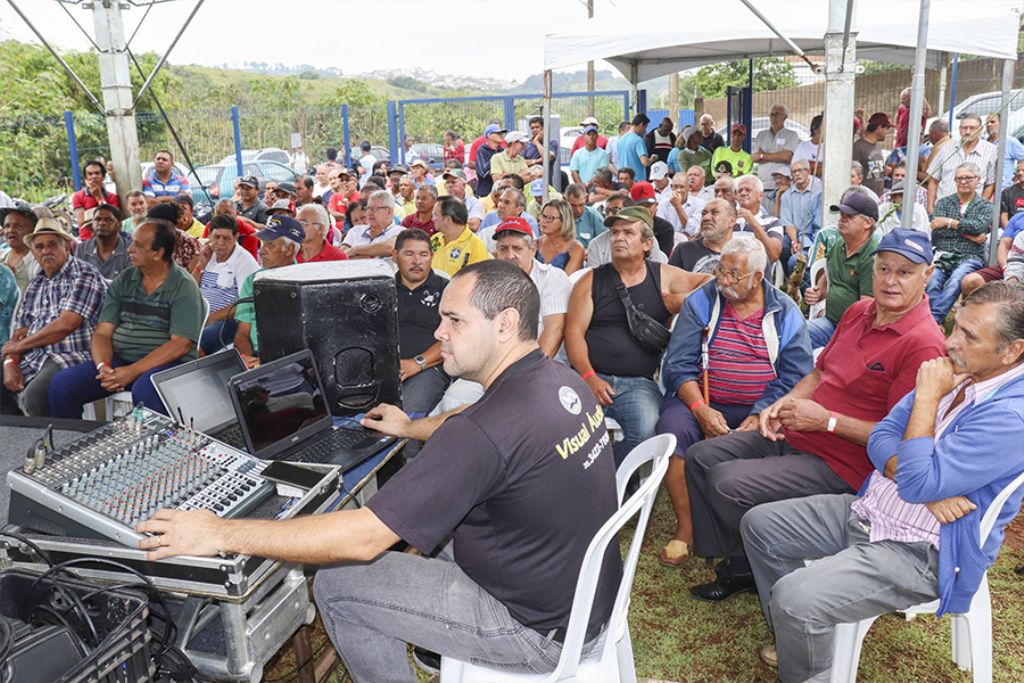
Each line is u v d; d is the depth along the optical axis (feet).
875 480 8.06
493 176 33.83
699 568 10.93
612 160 37.86
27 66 65.36
